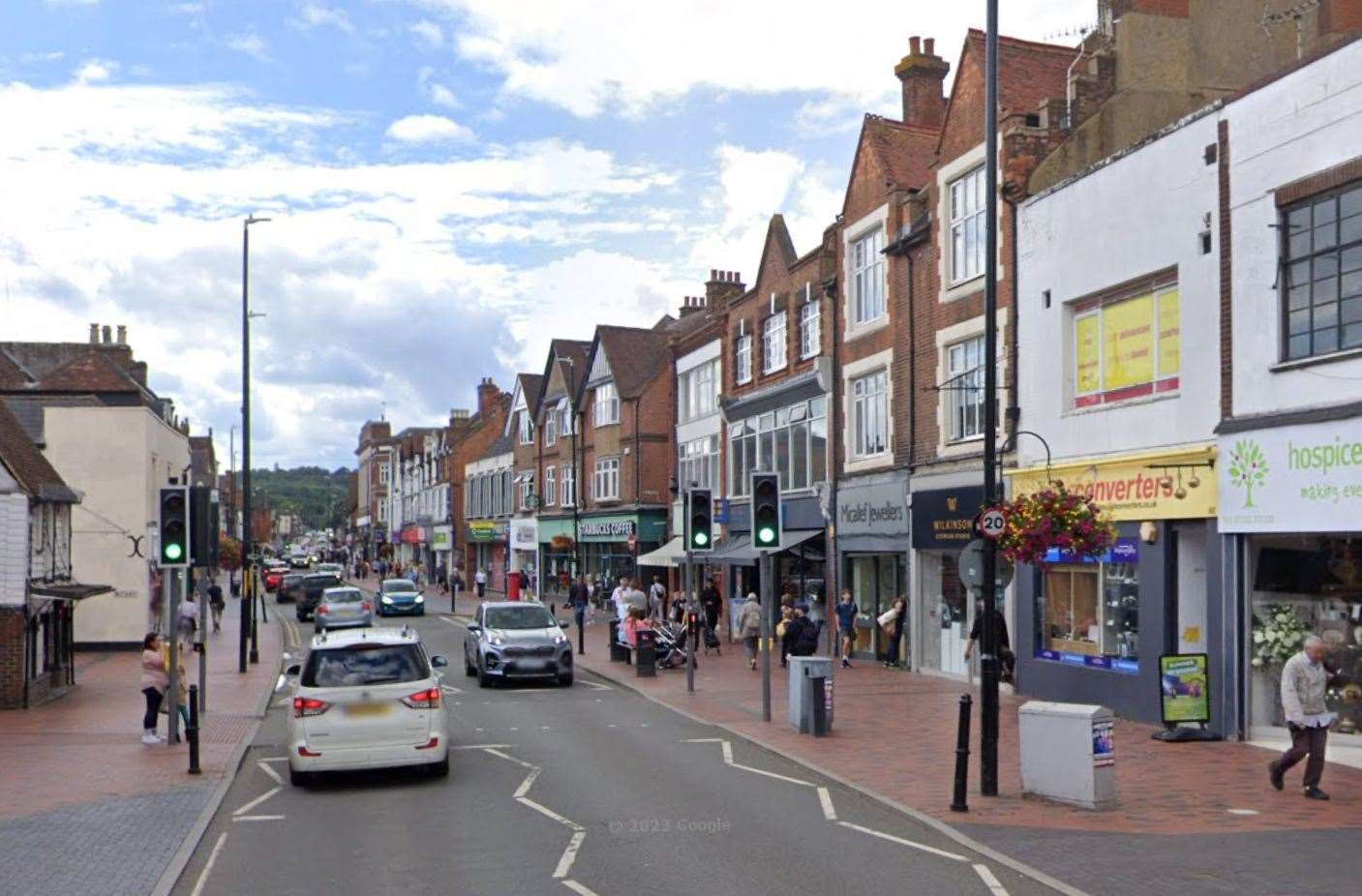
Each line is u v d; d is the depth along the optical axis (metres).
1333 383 14.77
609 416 52.84
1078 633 20.09
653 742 17.77
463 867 10.48
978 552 16.05
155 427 38.31
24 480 23.62
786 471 34.34
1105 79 22.25
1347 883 9.21
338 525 192.50
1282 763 12.73
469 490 79.88
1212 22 22.77
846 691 23.03
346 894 9.71
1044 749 12.57
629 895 9.45
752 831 11.62
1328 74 14.98
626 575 51.84
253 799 14.04
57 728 20.02
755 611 28.59
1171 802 12.39
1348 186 14.76
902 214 27.06
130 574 35.91
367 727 14.37
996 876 9.77
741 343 38.59
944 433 24.97
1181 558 17.73
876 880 9.71
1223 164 16.70
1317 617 15.34
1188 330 17.44
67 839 11.79
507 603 27.91
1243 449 16.02
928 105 30.77
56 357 56.91
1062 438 20.45
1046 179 21.91
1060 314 20.53
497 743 17.91
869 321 29.05
